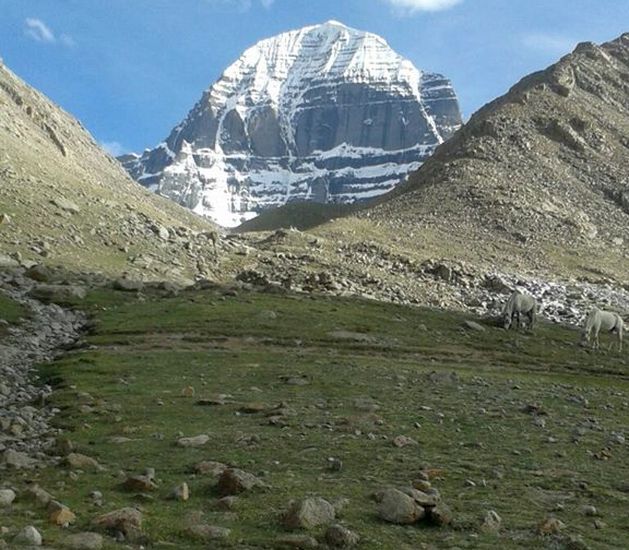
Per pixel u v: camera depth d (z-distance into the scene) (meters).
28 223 71.31
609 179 168.88
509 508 13.89
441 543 11.87
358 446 18.41
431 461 17.30
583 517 13.57
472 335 53.28
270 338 43.09
